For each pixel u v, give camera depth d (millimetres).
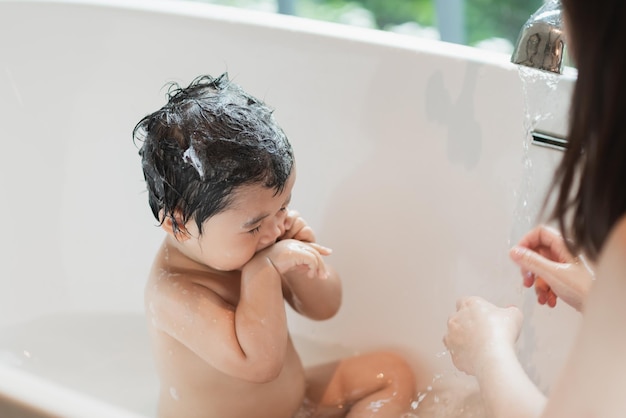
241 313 940
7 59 1285
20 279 1286
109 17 1272
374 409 1047
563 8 546
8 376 658
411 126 1155
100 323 1297
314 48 1193
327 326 1250
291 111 1220
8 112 1287
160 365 1003
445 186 1145
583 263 908
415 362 1186
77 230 1315
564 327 1053
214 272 986
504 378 777
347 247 1225
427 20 2189
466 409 1048
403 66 1146
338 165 1209
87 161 1306
